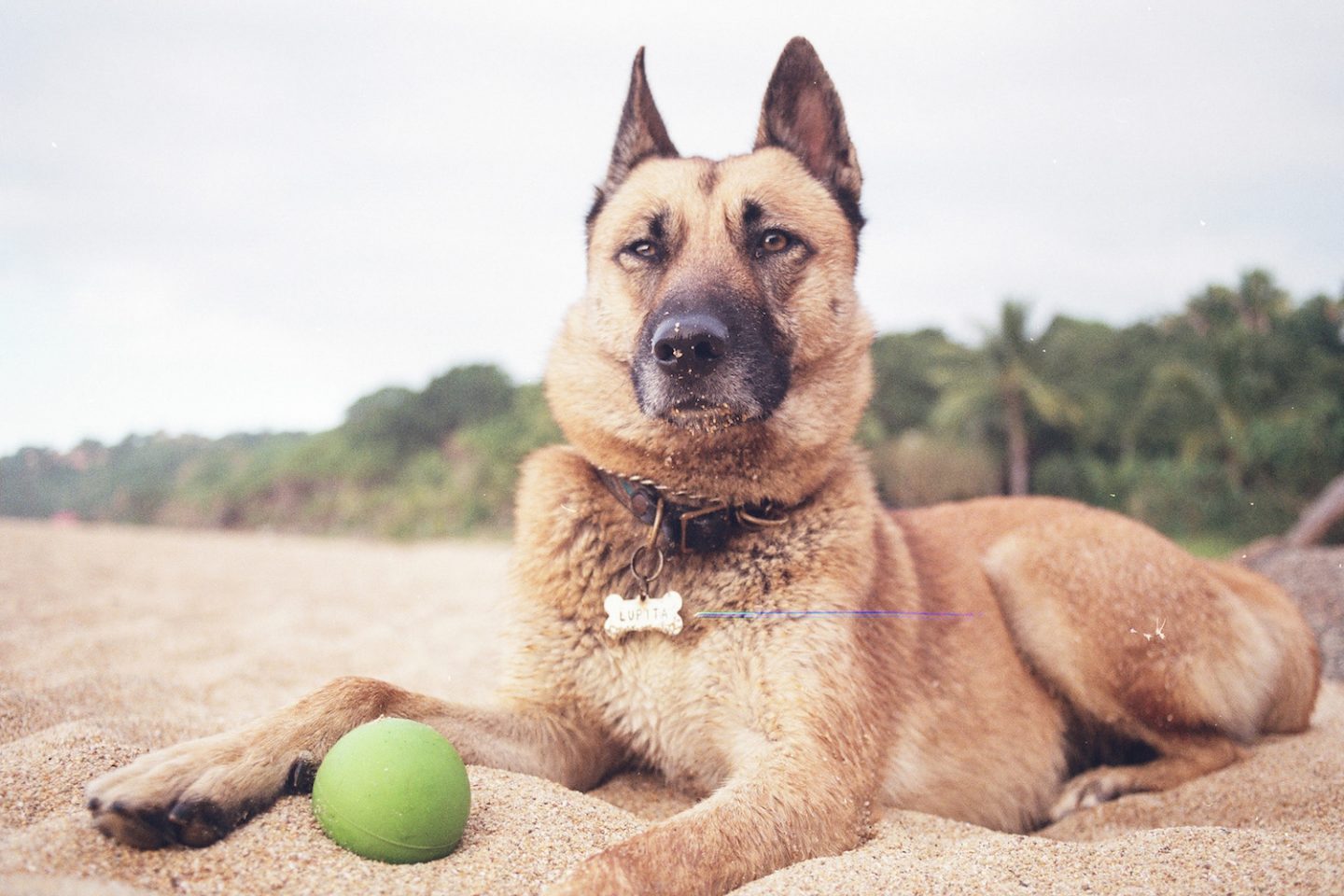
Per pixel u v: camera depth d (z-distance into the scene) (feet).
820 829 1.99
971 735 2.61
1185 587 2.81
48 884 1.45
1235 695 2.80
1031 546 2.85
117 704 2.82
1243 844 1.89
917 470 22.71
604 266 2.61
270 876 1.63
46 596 5.31
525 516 2.51
